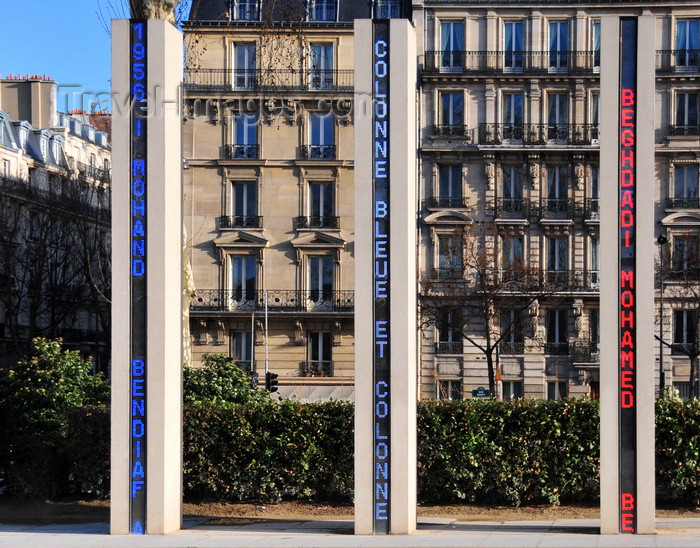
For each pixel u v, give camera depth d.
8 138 67.81
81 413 19.11
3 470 20.20
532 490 18.25
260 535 15.54
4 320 63.25
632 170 15.05
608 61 15.11
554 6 51.47
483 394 50.34
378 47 15.57
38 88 74.88
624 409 15.10
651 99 15.02
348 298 51.12
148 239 15.77
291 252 51.38
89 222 63.09
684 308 51.59
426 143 52.09
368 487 15.43
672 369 51.66
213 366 21.14
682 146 51.22
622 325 15.06
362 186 15.45
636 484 15.02
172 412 16.06
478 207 52.12
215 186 51.47
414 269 15.84
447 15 51.84
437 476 18.33
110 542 14.95
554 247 52.03
